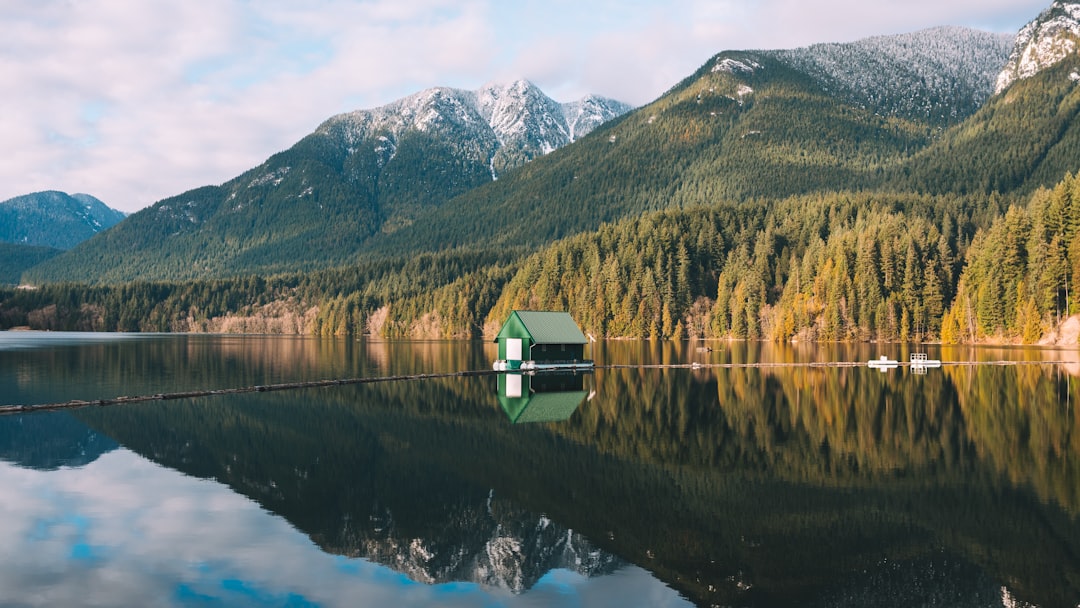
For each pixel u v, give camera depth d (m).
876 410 56.88
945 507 31.11
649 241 191.88
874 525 29.14
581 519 30.67
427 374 88.44
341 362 111.75
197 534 28.89
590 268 195.00
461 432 49.53
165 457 42.16
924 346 138.00
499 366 95.06
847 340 154.62
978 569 24.80
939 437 45.81
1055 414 53.84
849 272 160.50
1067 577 24.06
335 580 24.47
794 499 32.78
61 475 37.91
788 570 24.92
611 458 41.31
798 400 63.22
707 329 180.25
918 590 23.27
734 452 42.31
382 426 51.97
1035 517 29.73
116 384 76.75
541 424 52.53
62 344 158.50
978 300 138.00
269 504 33.09
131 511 31.78
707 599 22.81
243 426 51.88
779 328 159.38
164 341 182.50
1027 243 131.38
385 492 34.97
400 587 23.97
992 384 72.69
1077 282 121.38
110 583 23.92
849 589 23.36
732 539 27.94
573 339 98.50
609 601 22.73
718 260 195.38
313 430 50.38
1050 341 122.81
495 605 22.42
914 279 154.00
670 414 56.41
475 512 31.81
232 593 23.33
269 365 104.81
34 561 25.78
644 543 27.67
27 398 64.88
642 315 178.38
